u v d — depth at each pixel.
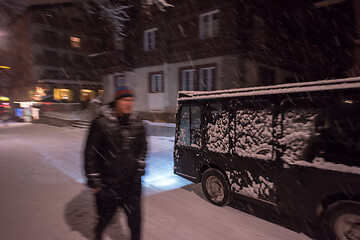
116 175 2.24
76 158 6.86
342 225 2.48
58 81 23.48
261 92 3.10
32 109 18.97
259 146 3.16
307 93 2.71
